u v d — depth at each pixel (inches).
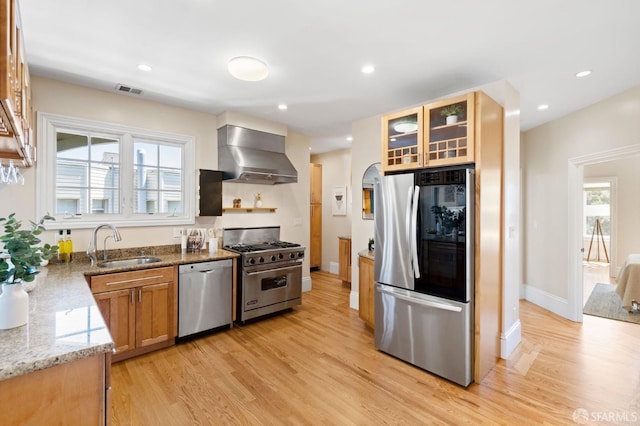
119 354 106.7
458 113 101.1
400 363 107.0
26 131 69.7
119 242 126.5
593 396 87.7
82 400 45.4
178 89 122.0
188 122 145.6
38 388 41.9
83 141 120.3
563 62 98.6
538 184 174.6
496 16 75.1
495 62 98.9
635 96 116.5
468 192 93.5
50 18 75.9
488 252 101.0
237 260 139.3
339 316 153.6
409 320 105.7
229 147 149.3
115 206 127.6
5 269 50.6
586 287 211.6
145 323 111.0
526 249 185.8
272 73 107.7
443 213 98.5
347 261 213.5
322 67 103.0
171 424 76.0
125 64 101.0
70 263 113.0
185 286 121.0
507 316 113.5
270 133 166.1
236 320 143.5
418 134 107.9
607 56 94.7
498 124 108.2
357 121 165.5
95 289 100.1
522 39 85.4
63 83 113.9
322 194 265.7
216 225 157.4
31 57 95.7
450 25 79.0
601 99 131.3
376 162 155.9
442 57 95.8
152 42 87.7
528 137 183.9
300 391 90.4
